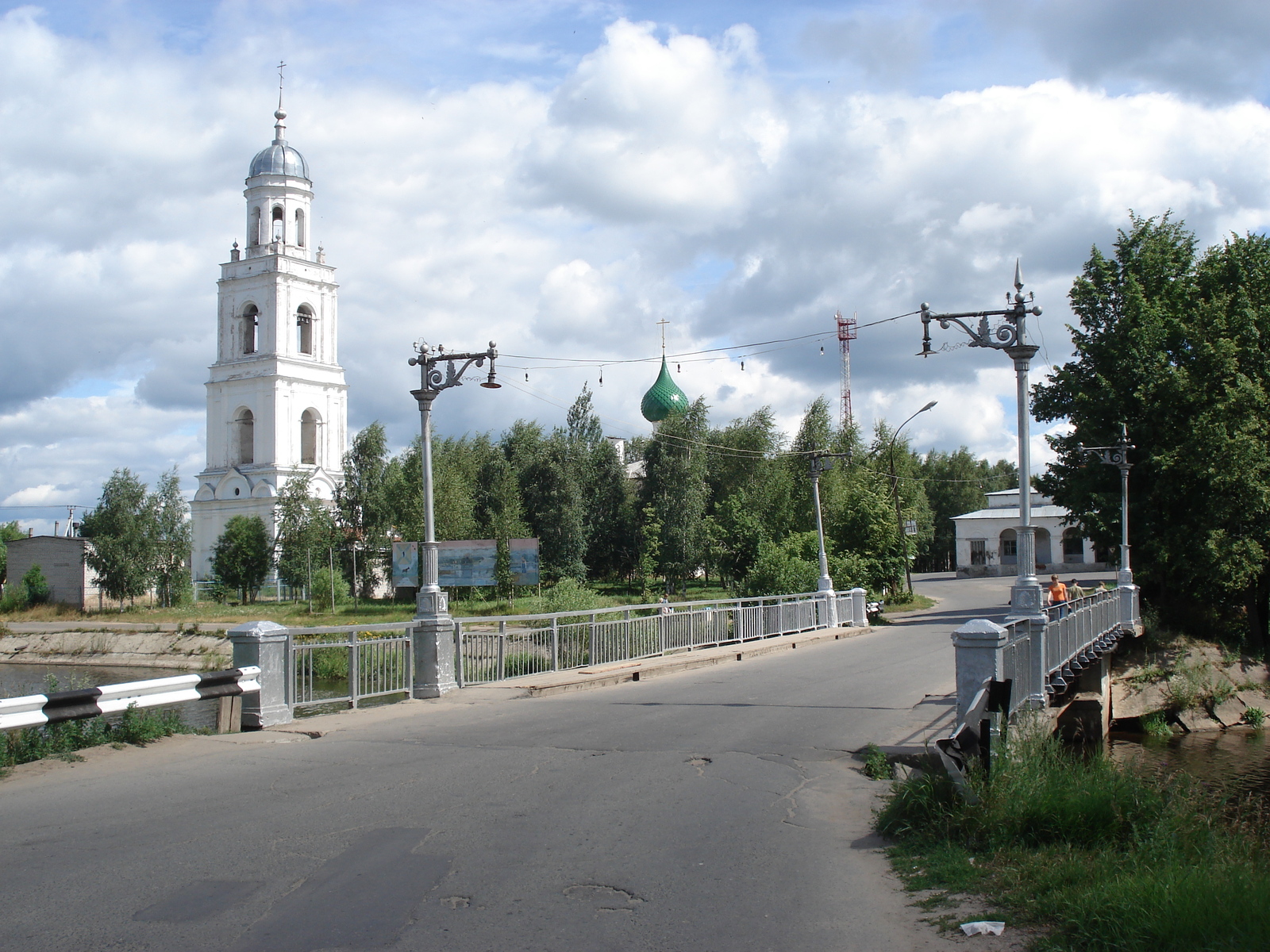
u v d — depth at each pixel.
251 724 12.14
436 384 15.88
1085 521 33.94
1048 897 5.78
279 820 7.68
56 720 10.02
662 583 61.72
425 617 15.37
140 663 40.97
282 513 57.25
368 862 6.63
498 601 47.59
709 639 24.03
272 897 5.94
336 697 13.61
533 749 10.74
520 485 61.19
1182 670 28.97
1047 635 16.50
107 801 8.34
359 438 58.44
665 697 15.35
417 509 52.62
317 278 68.00
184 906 5.79
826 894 6.09
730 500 44.75
